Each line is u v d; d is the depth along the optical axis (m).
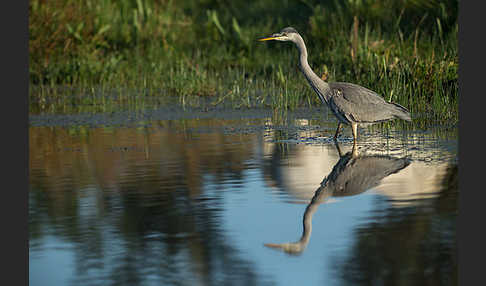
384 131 15.45
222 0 32.12
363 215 9.27
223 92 21.16
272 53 26.11
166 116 17.70
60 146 14.02
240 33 26.55
